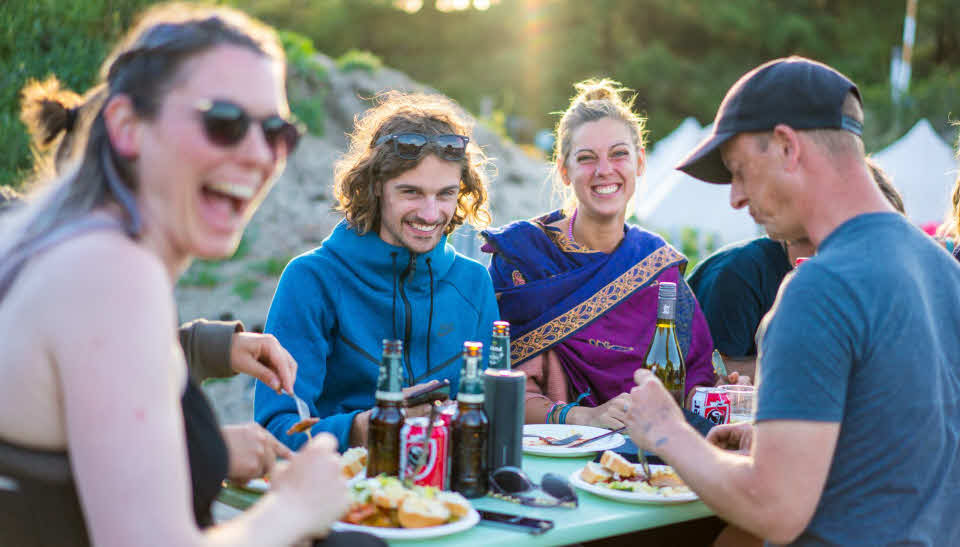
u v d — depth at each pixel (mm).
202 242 1467
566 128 3535
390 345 1975
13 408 1333
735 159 1931
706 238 12492
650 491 2062
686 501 2004
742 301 3572
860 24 35344
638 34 35062
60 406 1332
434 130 2826
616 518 1908
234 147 1419
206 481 1606
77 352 1275
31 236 1384
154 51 1413
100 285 1294
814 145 1835
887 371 1718
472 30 35312
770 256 3596
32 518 1392
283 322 2787
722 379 3297
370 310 2896
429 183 2811
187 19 1473
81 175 1432
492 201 13891
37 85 1734
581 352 3404
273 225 11695
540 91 34125
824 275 1732
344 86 15352
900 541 1741
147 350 1304
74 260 1309
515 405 2049
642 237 3600
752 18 33906
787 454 1696
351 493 1833
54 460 1363
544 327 3434
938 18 35406
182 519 1301
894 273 1737
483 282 3180
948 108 28453
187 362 2213
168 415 1321
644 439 1916
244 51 1451
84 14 7078
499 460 2053
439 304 2990
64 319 1283
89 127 1456
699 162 2027
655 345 2660
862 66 33812
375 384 2854
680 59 34094
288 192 12422
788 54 34094
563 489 1981
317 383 2740
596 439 2539
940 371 1790
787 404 1703
